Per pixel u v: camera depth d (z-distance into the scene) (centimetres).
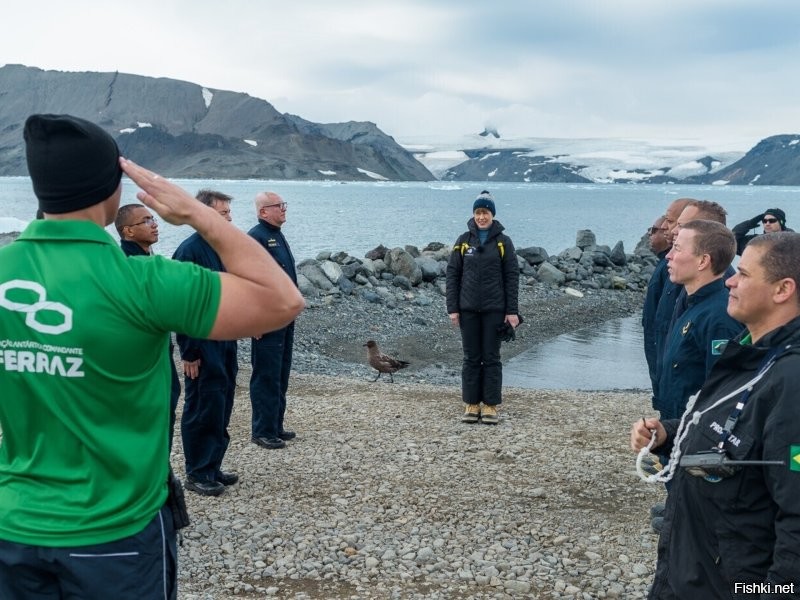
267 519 634
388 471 762
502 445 861
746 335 339
